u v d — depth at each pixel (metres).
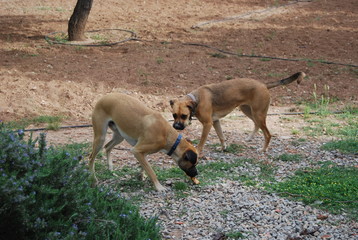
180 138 8.22
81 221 5.86
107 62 16.58
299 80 10.38
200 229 6.95
